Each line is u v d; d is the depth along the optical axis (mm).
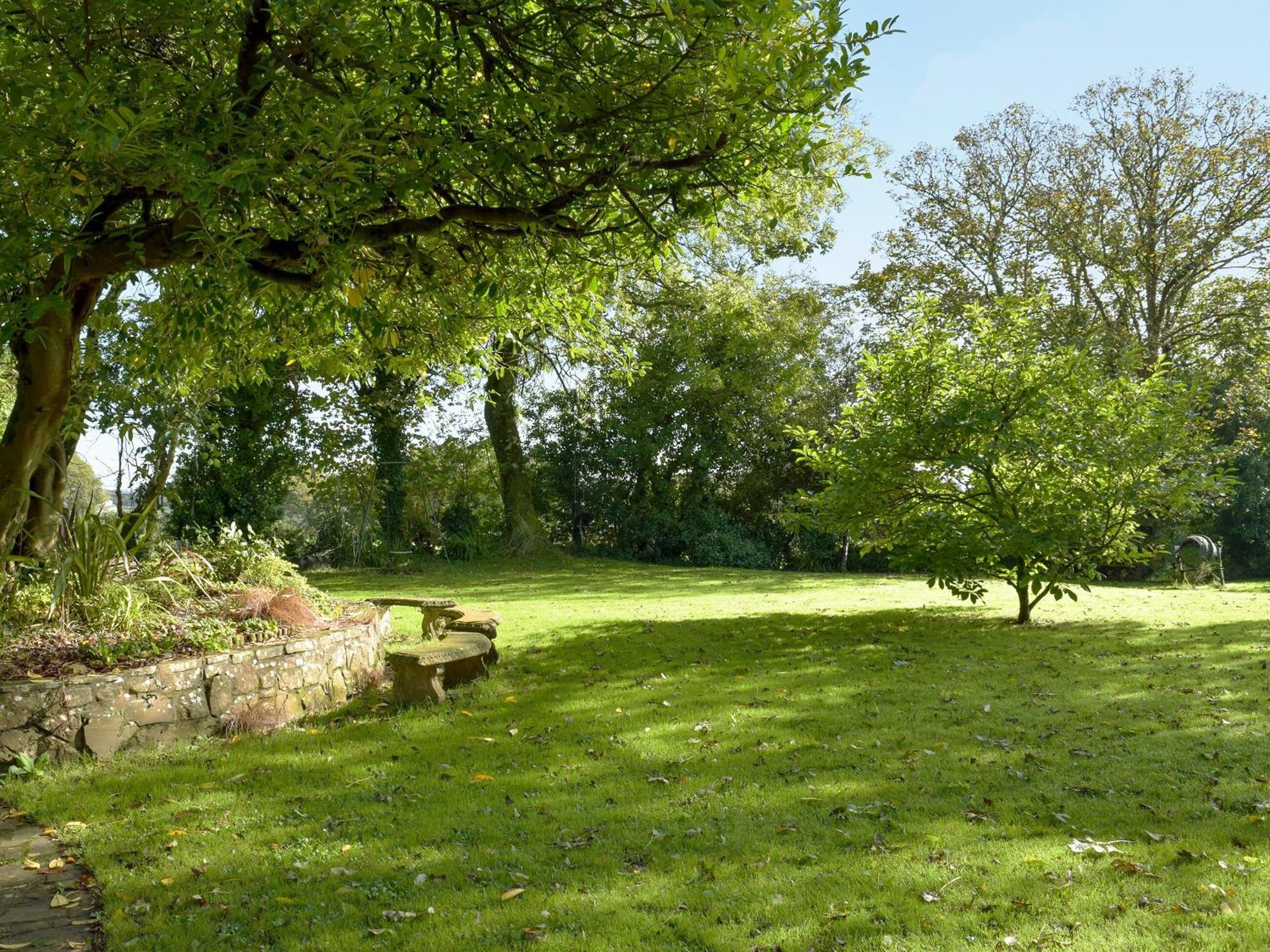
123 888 3791
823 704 6910
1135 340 23969
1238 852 4000
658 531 26922
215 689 6281
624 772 5305
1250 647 9195
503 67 5586
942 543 10781
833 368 31172
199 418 13070
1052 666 8344
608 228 6223
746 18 4789
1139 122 23609
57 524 8430
